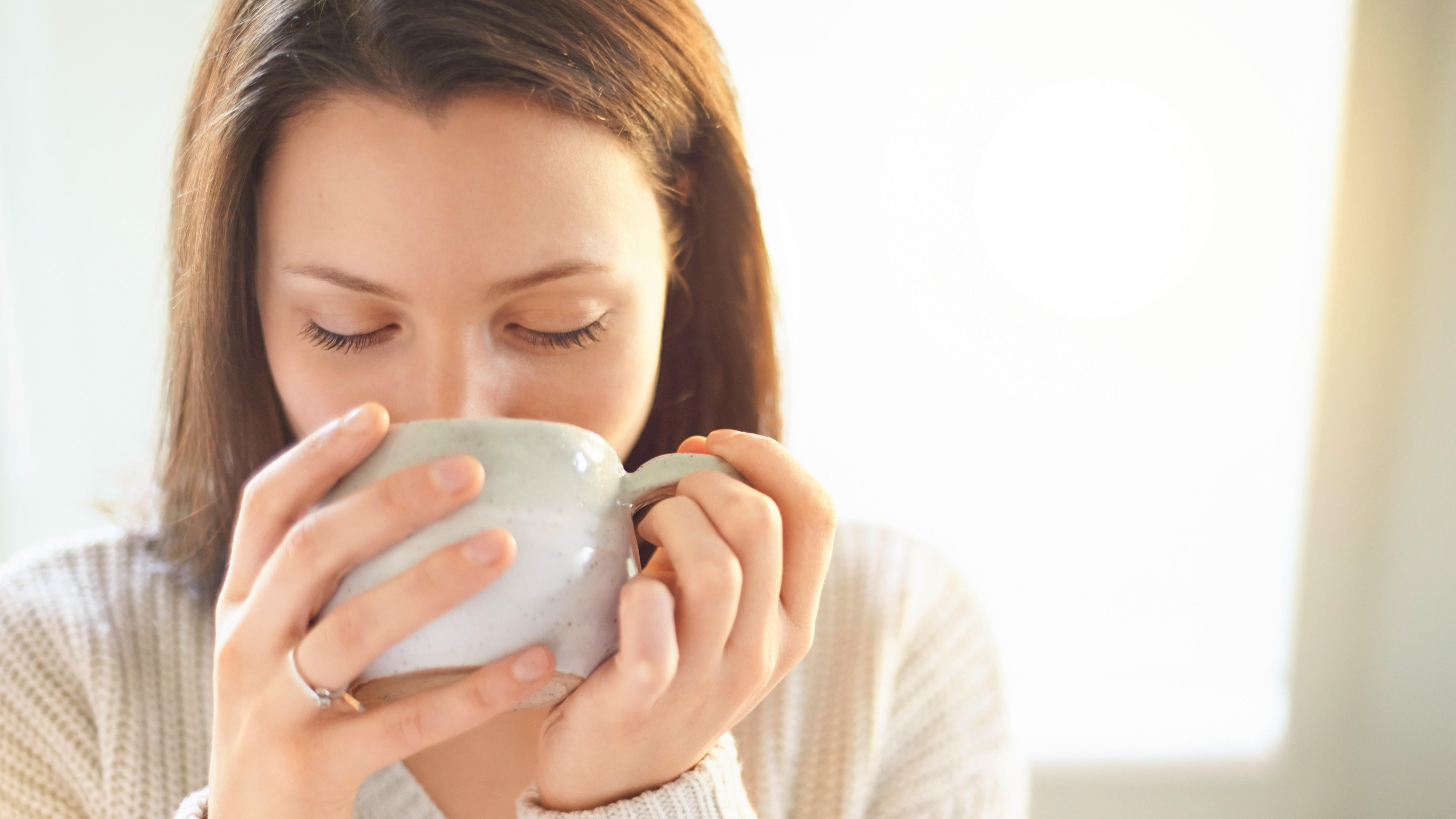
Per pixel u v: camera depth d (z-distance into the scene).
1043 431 1.65
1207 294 1.62
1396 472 1.59
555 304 0.62
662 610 0.44
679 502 0.48
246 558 0.49
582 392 0.65
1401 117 1.50
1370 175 1.52
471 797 0.76
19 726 0.78
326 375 0.64
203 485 0.82
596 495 0.47
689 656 0.47
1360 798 1.67
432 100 0.57
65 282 1.49
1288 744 1.67
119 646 0.82
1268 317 1.62
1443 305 1.52
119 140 1.44
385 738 0.45
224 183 0.66
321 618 0.47
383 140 0.58
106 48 1.41
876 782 0.91
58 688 0.80
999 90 1.55
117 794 0.77
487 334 0.62
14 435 1.53
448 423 0.46
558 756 0.51
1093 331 1.63
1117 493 1.67
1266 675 1.73
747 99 1.54
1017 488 1.67
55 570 0.87
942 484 1.66
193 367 0.78
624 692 0.45
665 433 0.96
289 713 0.46
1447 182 1.49
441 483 0.42
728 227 0.88
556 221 0.60
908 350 1.62
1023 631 1.71
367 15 0.57
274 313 0.66
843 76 1.54
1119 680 1.74
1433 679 1.59
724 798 0.55
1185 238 1.60
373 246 0.59
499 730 0.76
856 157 1.56
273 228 0.64
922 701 0.94
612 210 0.63
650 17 0.71
